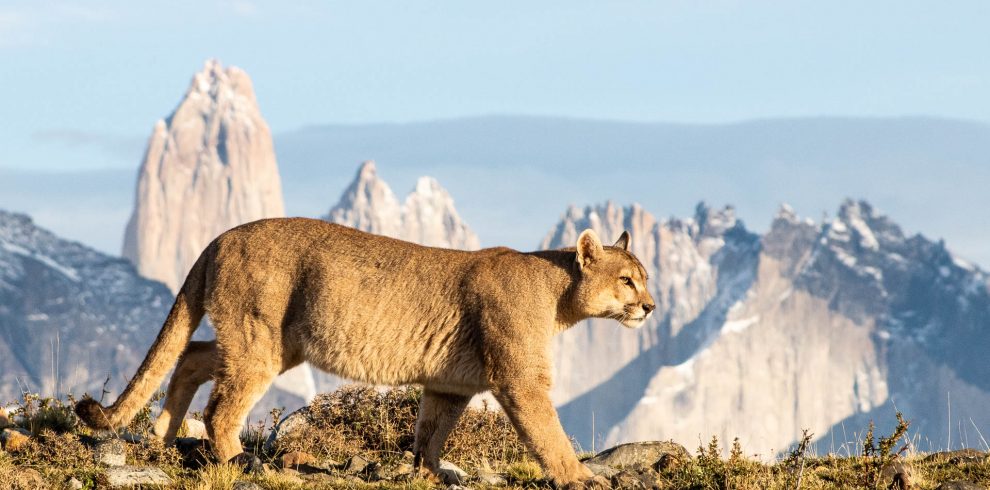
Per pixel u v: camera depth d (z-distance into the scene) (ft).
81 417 126.62
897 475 119.24
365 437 146.00
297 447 139.74
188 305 129.90
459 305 125.08
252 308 125.29
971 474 125.29
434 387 128.26
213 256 128.36
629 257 132.16
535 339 123.85
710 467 126.11
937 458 135.13
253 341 125.18
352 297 124.47
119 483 109.81
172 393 132.98
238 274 126.00
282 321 125.70
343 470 128.57
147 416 146.00
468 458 145.38
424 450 130.11
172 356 129.59
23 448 118.62
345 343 124.67
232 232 129.70
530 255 130.00
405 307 124.88
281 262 126.21
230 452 123.85
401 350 124.98
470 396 131.03
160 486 110.11
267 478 115.24
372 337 124.57
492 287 125.08
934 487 119.14
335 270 125.18
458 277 126.00
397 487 118.52
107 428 127.65
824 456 139.33
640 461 138.51
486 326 123.85
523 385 122.62
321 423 146.20
